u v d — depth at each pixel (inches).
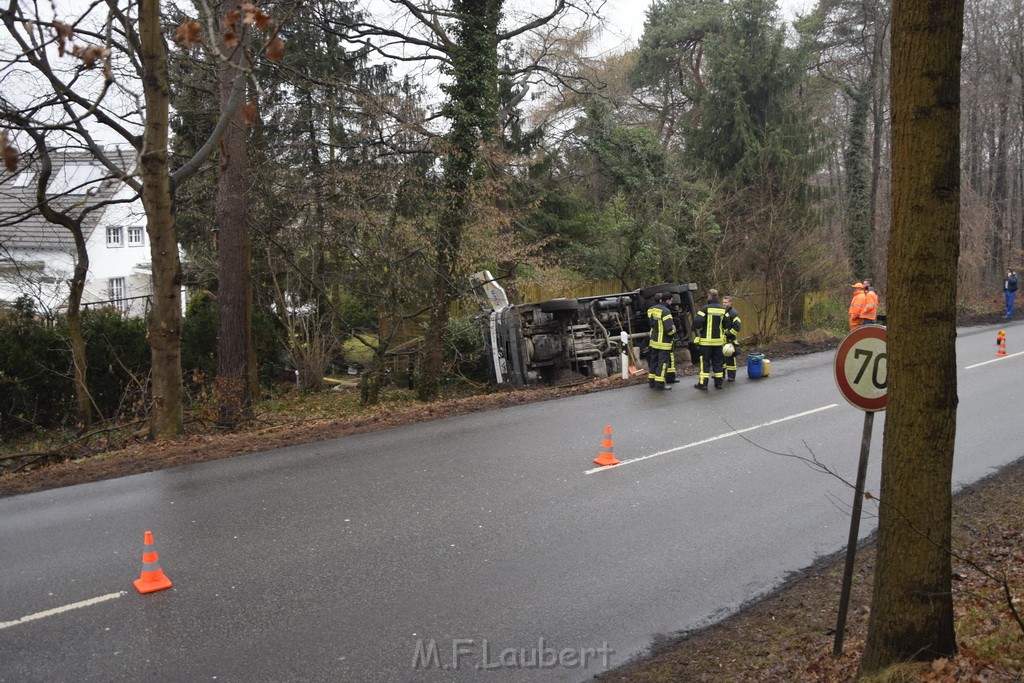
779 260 911.0
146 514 320.8
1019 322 1085.8
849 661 203.0
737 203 992.2
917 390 175.6
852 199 1172.5
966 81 1451.8
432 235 703.1
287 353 899.4
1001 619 212.1
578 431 470.9
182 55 666.2
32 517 323.0
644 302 776.3
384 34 871.1
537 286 898.7
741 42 1099.3
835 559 282.4
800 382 636.1
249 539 290.2
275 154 759.1
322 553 277.0
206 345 801.6
